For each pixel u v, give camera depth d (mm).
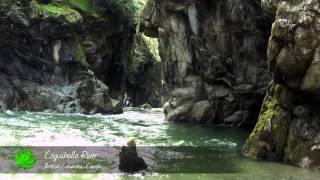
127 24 47406
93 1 41938
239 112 30922
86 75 38125
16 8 35188
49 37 36562
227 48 30203
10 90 36031
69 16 37062
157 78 56562
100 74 46250
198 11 30766
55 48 37031
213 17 30203
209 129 28312
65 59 37344
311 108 17016
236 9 28328
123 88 51906
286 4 16375
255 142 18250
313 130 16625
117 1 43750
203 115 31766
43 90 36500
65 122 28766
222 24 29812
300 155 16641
